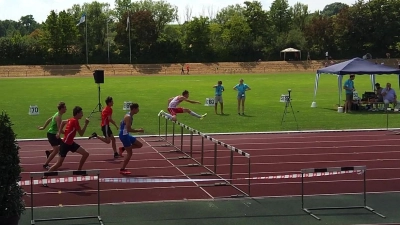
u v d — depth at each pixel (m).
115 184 11.63
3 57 85.44
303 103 30.31
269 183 11.73
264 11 96.19
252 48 92.19
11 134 7.80
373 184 11.62
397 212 9.41
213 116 24.61
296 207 9.77
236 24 92.06
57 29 85.94
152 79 60.00
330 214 9.30
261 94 36.69
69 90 42.00
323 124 21.73
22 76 74.69
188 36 91.31
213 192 10.92
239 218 9.09
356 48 91.31
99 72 25.00
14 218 7.94
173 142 16.69
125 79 60.31
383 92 26.81
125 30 89.19
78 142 17.31
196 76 68.06
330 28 91.19
